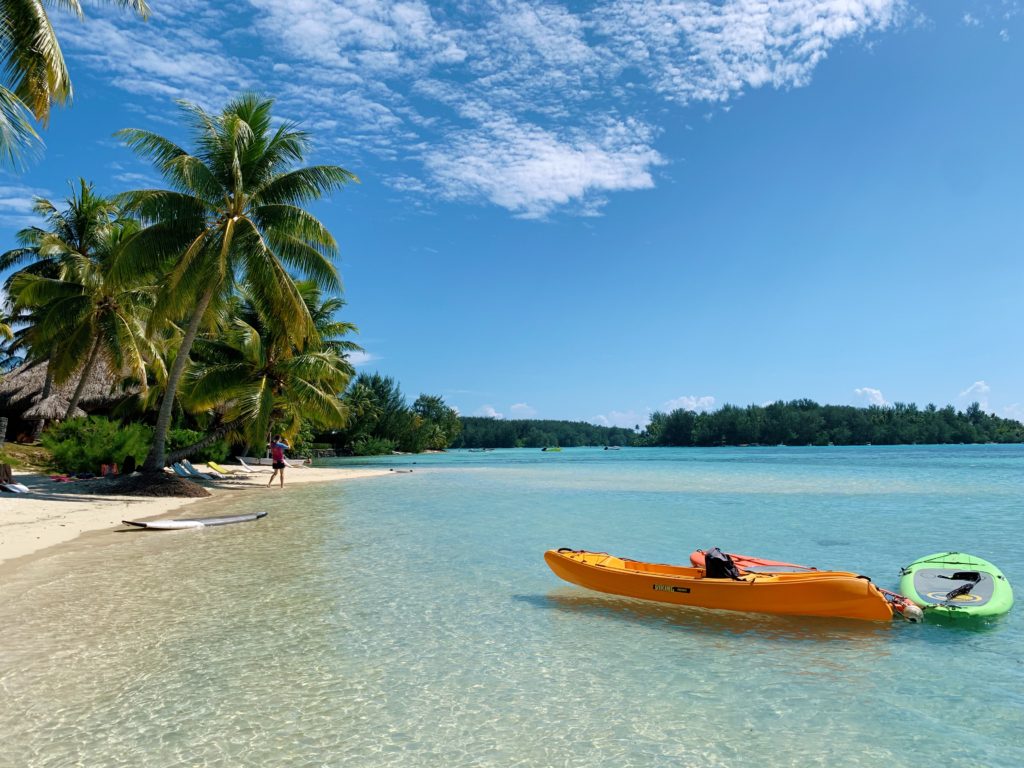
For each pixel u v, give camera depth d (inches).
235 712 231.6
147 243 871.1
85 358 1302.9
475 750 206.1
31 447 1326.3
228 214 909.8
